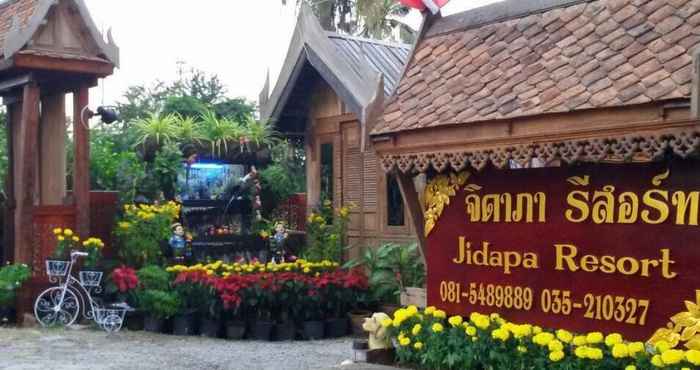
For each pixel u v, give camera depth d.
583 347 6.25
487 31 7.75
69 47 12.85
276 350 10.73
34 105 12.72
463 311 7.45
